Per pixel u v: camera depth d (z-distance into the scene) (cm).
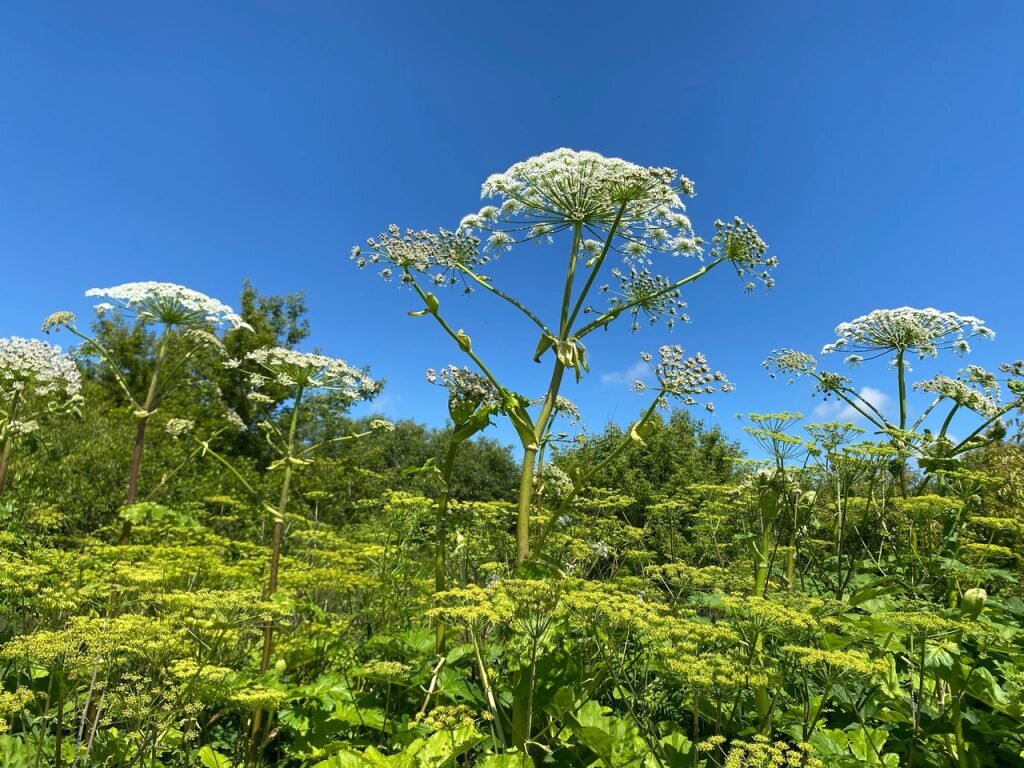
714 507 766
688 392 508
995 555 611
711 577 564
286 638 569
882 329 790
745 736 421
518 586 382
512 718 443
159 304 658
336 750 393
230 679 425
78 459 1525
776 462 577
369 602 704
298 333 3288
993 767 411
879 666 375
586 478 516
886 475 644
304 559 890
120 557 596
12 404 784
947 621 374
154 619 402
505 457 3900
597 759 418
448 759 361
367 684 562
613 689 495
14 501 958
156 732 368
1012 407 641
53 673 382
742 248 581
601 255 541
